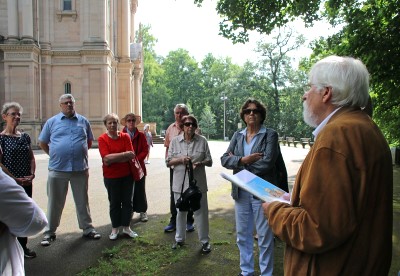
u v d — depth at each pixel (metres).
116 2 37.78
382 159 1.72
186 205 4.88
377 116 13.16
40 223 2.07
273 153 4.18
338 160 1.66
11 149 4.91
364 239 1.69
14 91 27.97
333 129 1.73
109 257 5.00
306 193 1.70
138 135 6.85
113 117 5.85
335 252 1.71
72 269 4.60
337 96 1.86
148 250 5.29
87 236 5.89
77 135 5.81
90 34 29.50
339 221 1.60
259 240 4.12
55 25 29.69
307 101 2.01
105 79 29.66
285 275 1.94
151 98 70.50
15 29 27.95
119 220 5.86
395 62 10.19
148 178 12.49
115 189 5.78
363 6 11.10
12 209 1.94
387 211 1.74
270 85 55.75
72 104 5.82
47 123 5.89
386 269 1.78
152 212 7.67
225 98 63.38
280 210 1.91
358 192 1.65
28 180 4.94
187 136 5.36
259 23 12.73
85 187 5.91
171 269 4.61
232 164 4.20
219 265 4.75
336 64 1.89
